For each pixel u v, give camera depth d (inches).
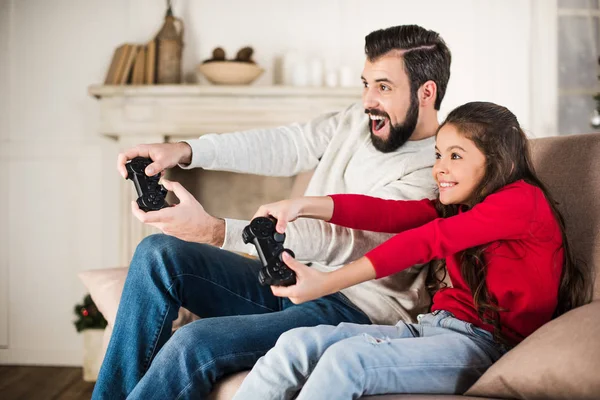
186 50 116.6
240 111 106.4
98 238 116.8
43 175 116.9
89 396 94.7
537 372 34.7
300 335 40.3
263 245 39.4
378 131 55.6
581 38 118.8
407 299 51.5
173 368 41.6
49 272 117.0
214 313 51.1
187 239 45.1
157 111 106.3
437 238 42.0
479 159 45.6
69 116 116.6
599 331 33.9
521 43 116.1
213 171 114.3
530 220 43.1
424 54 54.6
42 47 116.8
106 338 60.4
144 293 47.5
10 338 117.0
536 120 116.1
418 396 37.9
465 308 44.6
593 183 48.1
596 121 116.6
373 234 49.6
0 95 116.7
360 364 37.4
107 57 116.6
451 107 117.2
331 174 58.7
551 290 43.0
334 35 117.0
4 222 116.8
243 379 41.7
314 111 106.7
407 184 52.5
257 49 116.8
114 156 116.4
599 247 45.4
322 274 39.9
